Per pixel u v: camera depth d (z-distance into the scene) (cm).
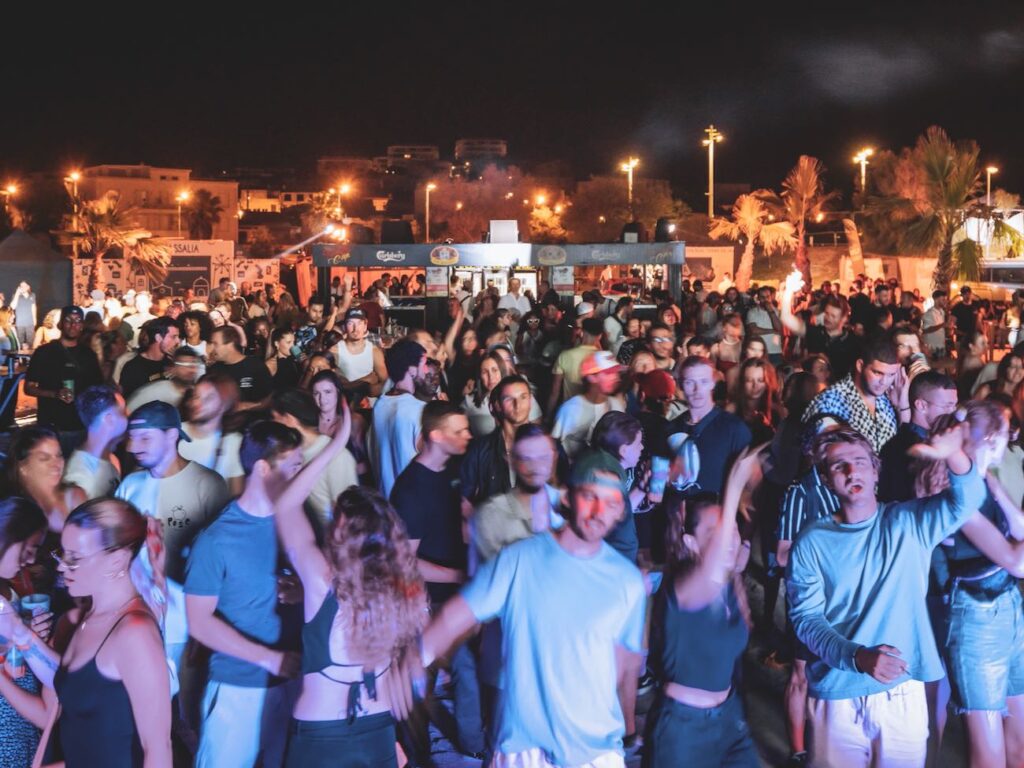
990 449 414
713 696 412
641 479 645
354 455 807
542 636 369
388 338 1944
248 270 3884
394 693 393
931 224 3350
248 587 446
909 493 582
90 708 364
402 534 392
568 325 1530
